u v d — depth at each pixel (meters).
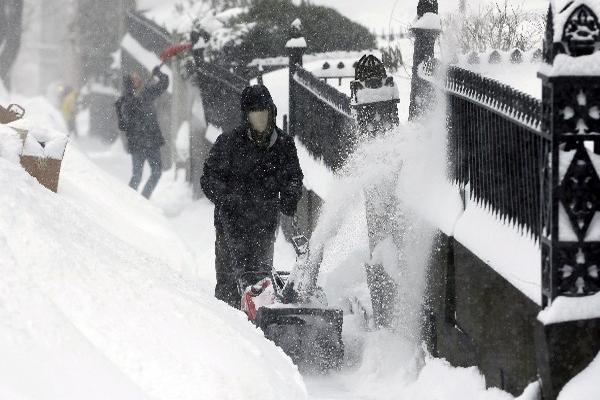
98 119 78.19
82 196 22.34
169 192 39.47
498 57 21.89
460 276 15.03
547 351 11.51
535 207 12.66
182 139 40.66
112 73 76.56
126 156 60.62
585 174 11.46
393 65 33.75
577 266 11.49
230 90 34.81
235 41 40.81
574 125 11.45
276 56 40.81
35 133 20.22
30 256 8.53
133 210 24.98
